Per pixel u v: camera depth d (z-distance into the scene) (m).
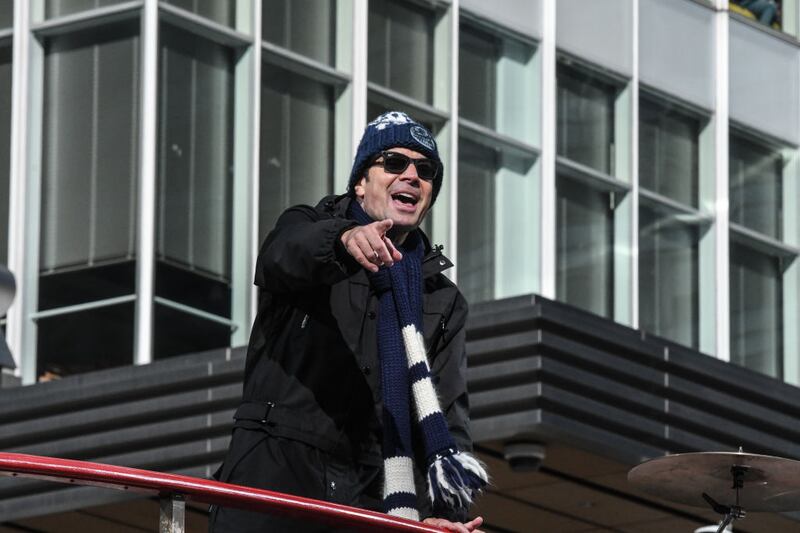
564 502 25.69
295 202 25.38
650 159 27.98
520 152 26.61
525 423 23.39
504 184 26.42
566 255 26.69
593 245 27.00
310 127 25.59
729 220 28.67
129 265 24.80
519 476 24.77
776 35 29.95
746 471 14.80
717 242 28.42
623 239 27.27
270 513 8.26
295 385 9.35
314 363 9.38
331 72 25.73
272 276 9.15
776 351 28.84
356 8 25.95
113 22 25.50
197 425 24.06
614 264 27.11
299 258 8.98
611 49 27.88
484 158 26.34
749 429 25.72
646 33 28.38
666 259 27.89
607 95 27.70
